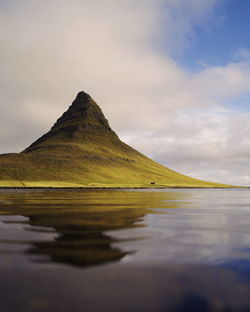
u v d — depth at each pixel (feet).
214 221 73.56
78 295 25.36
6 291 26.05
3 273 30.66
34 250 40.63
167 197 204.03
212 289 27.09
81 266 33.27
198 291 26.63
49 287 27.02
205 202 154.81
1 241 46.50
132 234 53.36
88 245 43.93
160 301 24.54
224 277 30.17
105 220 72.13
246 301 24.76
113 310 22.82
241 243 46.42
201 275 30.73
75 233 53.88
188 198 195.42
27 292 25.88
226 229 60.49
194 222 70.95
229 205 134.51
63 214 84.58
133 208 107.55
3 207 108.47
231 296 25.71
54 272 31.12
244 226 65.00
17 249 41.14
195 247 43.27
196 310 23.15
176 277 30.04
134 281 28.76
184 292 26.37
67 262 34.81
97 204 126.21
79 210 97.55
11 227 60.44
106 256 37.68
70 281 28.53
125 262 35.12
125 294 25.75
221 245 44.78
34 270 31.73
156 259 36.50
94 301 24.31
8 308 22.90
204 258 37.14
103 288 26.96
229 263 35.04
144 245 44.24
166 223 68.33
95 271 31.58
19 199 162.40
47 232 54.75
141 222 69.31
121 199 168.96
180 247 43.14
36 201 144.77
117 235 52.26
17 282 28.17
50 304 23.66
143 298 25.00
